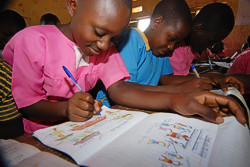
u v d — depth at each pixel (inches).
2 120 21.9
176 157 11.0
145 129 15.1
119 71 27.5
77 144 12.6
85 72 27.0
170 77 43.6
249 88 35.0
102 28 18.2
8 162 10.3
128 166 9.9
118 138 13.5
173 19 30.1
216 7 39.3
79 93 19.3
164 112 21.2
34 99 21.9
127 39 32.0
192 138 13.6
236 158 10.6
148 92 23.2
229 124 15.9
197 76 35.3
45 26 24.2
